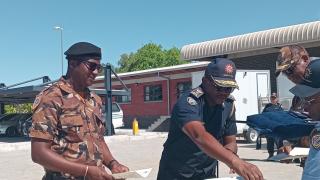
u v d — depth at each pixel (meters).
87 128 3.59
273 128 3.33
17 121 30.67
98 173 3.42
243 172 2.94
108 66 24.64
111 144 21.59
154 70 35.12
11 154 18.67
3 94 27.80
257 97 20.91
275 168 11.65
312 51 22.36
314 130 2.44
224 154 3.07
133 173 3.24
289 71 2.96
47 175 3.61
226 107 3.70
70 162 3.44
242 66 26.17
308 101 2.56
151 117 35.97
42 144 3.44
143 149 18.84
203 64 31.17
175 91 34.09
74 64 3.63
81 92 3.68
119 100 38.50
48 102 3.47
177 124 3.50
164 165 3.82
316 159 2.37
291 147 3.86
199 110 3.46
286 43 21.92
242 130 19.56
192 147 3.63
